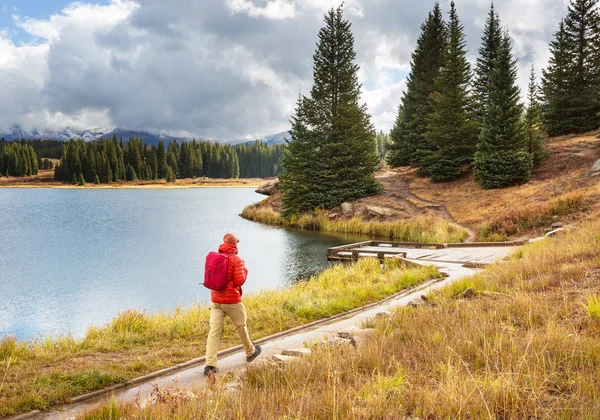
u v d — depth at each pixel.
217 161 185.00
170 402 4.41
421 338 6.00
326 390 4.34
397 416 3.68
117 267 22.22
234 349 7.46
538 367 4.29
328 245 28.97
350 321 9.30
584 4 45.12
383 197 41.88
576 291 7.25
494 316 6.39
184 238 32.19
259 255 25.44
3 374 6.07
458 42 42.12
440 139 43.06
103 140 166.12
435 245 23.89
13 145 173.50
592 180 28.59
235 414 3.97
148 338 8.23
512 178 35.44
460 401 3.66
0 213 51.97
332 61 45.41
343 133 45.00
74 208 59.84
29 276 20.23
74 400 5.31
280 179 44.34
